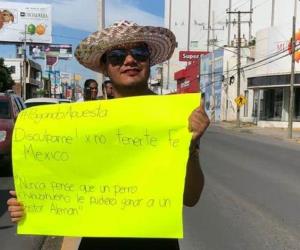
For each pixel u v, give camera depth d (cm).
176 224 270
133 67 288
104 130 276
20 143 282
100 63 303
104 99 296
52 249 675
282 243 705
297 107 4578
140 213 272
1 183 1184
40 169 280
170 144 272
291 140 3181
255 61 5238
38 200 280
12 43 8400
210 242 705
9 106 1387
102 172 276
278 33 4662
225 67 6575
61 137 279
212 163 1697
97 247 279
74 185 278
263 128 4622
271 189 1169
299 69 4447
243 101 4700
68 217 277
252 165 1672
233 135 3506
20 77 8888
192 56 9375
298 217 869
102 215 275
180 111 273
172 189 270
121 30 281
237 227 791
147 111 274
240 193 1103
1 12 8338
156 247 277
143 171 273
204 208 931
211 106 7162
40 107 284
